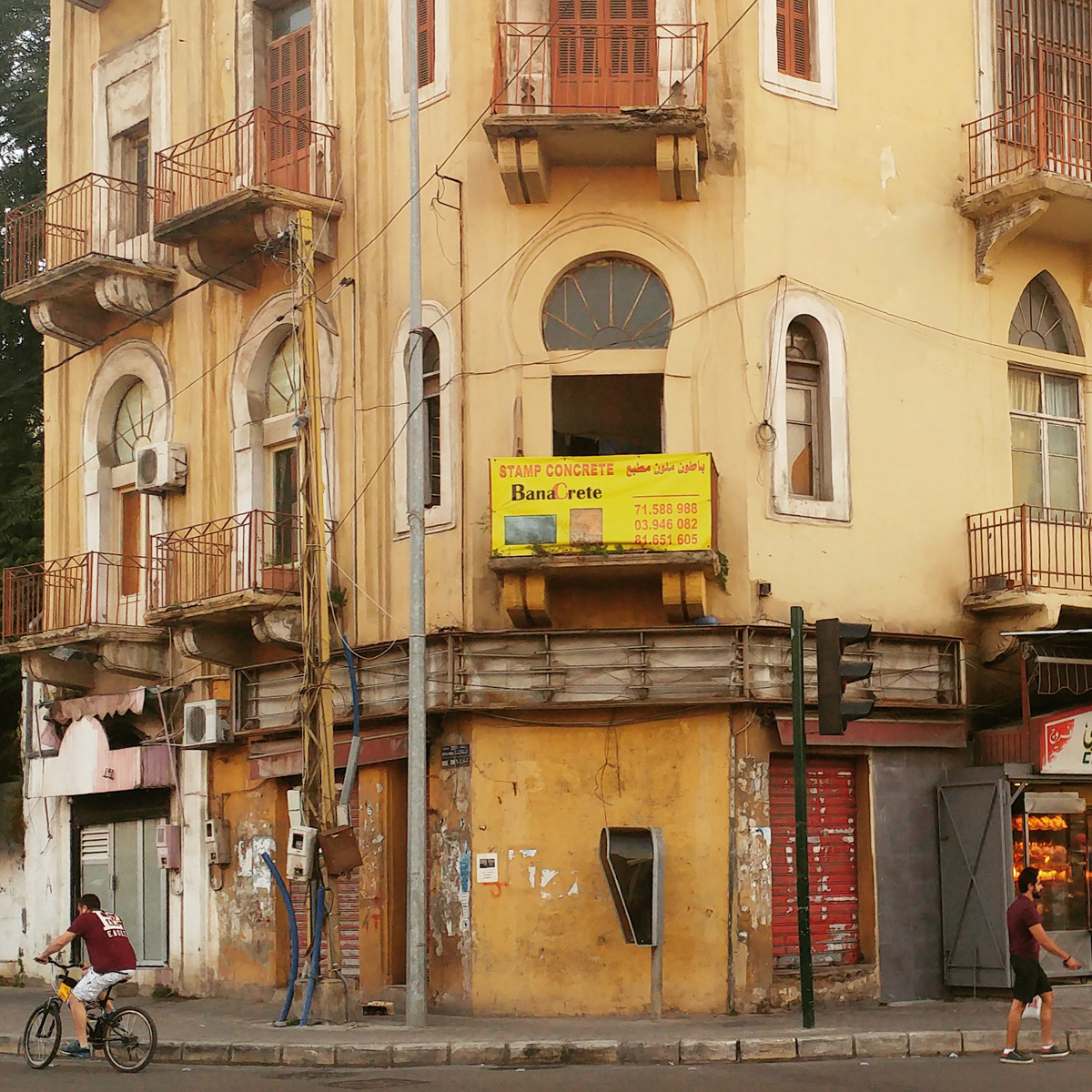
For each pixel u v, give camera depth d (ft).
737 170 62.64
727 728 59.77
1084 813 64.39
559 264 62.85
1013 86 70.23
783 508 61.87
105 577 78.07
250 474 71.05
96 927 50.47
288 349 71.31
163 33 77.77
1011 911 48.24
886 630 63.57
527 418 61.93
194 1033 55.72
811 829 62.18
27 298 77.87
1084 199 65.62
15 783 84.48
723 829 59.26
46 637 74.90
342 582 66.69
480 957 59.77
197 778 73.15
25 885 82.58
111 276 74.28
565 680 60.18
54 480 81.71
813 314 63.72
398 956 63.77
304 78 71.31
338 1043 51.42
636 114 59.16
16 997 74.49
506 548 58.90
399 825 64.49
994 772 62.13
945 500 65.82
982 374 67.46
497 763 60.75
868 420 64.49
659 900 57.26
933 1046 50.29
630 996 58.95
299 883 67.72
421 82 65.92
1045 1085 41.73
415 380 57.82
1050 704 68.44
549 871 59.98
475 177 63.62
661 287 63.00
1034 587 63.62
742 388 61.72
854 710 51.31
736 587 60.64
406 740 62.39
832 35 65.62
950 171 67.67
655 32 62.80
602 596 61.36
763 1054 49.44
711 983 58.65
